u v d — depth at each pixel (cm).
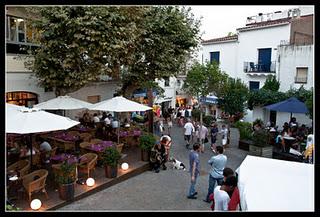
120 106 1245
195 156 865
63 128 843
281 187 436
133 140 1418
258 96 2172
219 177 814
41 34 1233
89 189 880
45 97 1545
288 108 1512
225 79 2159
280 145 1416
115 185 972
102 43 1182
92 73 1283
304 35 2198
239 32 2714
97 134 1541
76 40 1177
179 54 1689
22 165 893
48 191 855
